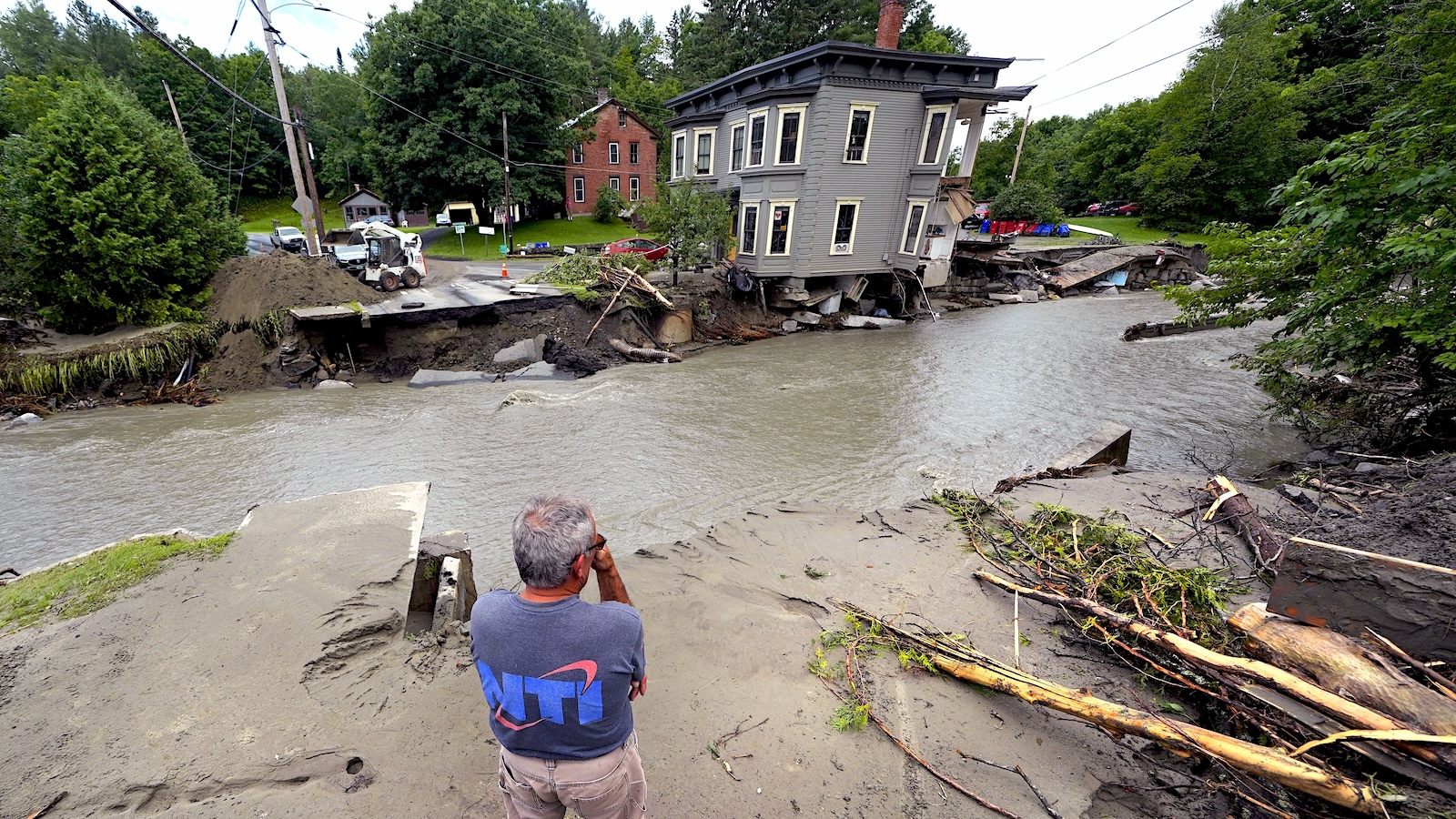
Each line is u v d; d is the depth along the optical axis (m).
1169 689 3.23
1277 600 3.12
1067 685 3.27
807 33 37.66
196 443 10.12
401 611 3.55
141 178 13.73
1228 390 13.74
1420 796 2.15
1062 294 29.19
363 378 14.35
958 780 2.67
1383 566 2.79
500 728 1.67
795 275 21.64
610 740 1.67
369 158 33.59
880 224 22.17
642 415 11.91
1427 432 7.59
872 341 19.69
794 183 20.72
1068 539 4.94
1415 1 7.63
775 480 9.00
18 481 8.60
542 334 16.06
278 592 3.63
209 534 7.32
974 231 37.34
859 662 3.53
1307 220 7.73
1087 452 8.18
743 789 2.61
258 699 2.87
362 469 9.20
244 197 46.59
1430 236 5.67
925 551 5.06
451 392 13.45
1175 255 30.42
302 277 14.75
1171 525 5.34
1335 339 7.61
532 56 31.47
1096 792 2.61
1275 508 5.59
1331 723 2.49
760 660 3.58
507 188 29.66
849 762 2.78
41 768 2.42
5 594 3.55
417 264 18.88
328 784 2.47
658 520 7.77
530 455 9.83
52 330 13.34
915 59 19.61
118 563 3.86
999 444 10.52
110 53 45.44
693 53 42.25
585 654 1.57
